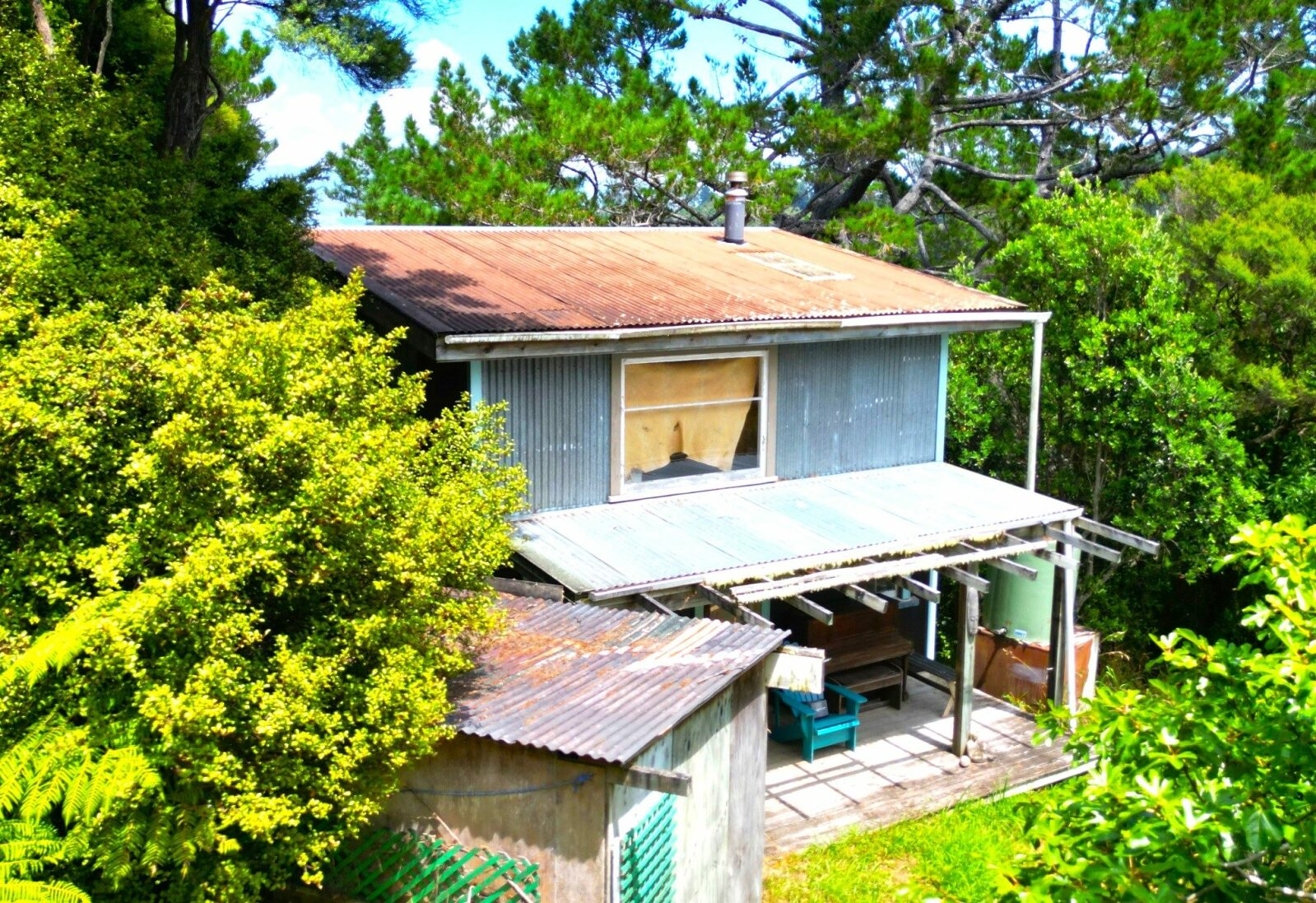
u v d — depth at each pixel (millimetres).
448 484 8133
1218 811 3799
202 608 6277
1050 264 16969
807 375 13039
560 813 7348
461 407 9539
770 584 10305
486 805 7586
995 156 27062
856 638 13117
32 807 6113
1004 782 11742
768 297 12750
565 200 20328
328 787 6629
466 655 8289
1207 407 15609
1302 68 22984
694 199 22516
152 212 10094
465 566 7711
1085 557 17438
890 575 11000
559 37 25188
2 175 9203
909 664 13977
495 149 21328
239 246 10797
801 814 10977
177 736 6137
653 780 6895
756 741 9266
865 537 11328
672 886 8148
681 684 7895
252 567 6402
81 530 7023
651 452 12180
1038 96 23156
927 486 13359
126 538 6723
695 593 10172
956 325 13516
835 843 10523
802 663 9047
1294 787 3961
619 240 15211
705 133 20375
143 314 7613
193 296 7934
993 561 11594
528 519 11312
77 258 9023
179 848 6293
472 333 10180
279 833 6754
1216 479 15664
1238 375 16547
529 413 11250
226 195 10703
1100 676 16266
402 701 6855
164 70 15164
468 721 7445
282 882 7039
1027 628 14117
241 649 6930
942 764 12125
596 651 8609
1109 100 21609
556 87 23203
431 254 13250
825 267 14992
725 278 13539
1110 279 16641
